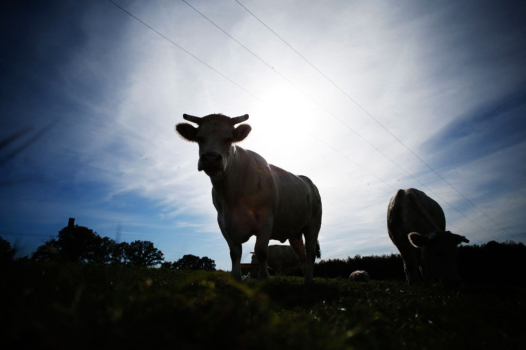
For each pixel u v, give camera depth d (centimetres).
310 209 742
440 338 207
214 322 136
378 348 170
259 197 530
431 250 629
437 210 817
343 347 128
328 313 249
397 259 2012
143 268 479
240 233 518
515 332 249
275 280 658
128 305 148
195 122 491
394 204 812
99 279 256
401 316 265
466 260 1531
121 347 104
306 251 772
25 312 128
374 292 452
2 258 257
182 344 108
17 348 105
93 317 127
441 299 386
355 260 2250
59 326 108
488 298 456
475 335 218
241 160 525
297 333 145
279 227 634
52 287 194
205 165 425
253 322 158
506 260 1417
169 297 171
